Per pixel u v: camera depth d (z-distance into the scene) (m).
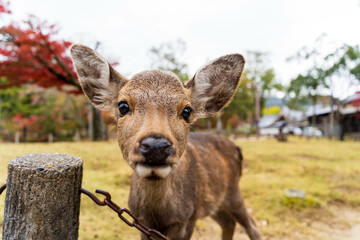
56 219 0.24
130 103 0.36
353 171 1.49
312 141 4.09
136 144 0.31
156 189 0.42
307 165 1.65
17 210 0.23
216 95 0.48
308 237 0.77
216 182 0.62
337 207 1.00
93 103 0.44
